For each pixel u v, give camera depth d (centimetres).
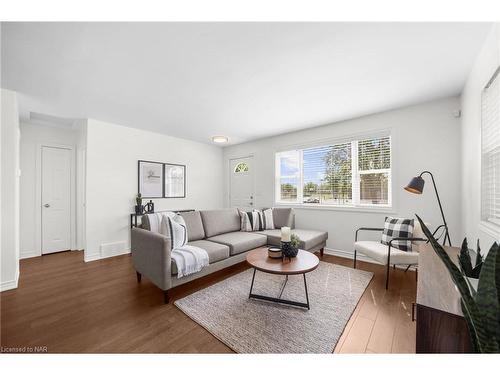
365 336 159
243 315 184
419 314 85
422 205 283
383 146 320
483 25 148
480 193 184
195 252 234
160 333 162
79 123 366
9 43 163
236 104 286
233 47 171
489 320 68
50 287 240
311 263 204
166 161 442
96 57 182
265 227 378
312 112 315
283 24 146
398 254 238
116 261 334
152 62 190
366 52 177
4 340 153
